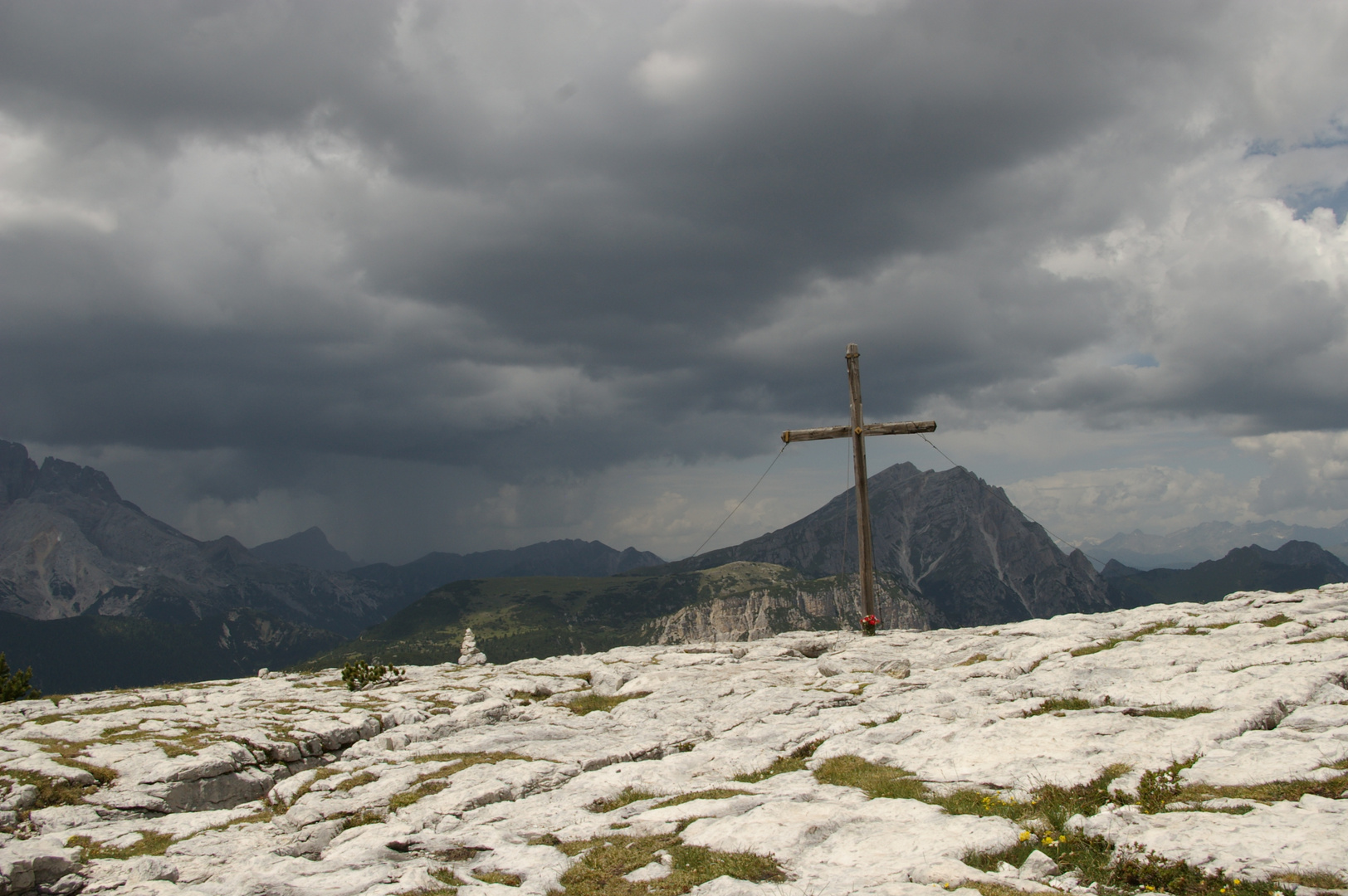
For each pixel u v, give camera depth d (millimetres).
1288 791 14031
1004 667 29547
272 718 33625
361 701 37344
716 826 16172
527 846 17344
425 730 30219
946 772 18219
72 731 31109
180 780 26359
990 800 16156
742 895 12953
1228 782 14852
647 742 25609
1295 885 10961
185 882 18422
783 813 16297
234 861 19422
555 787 22125
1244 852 11984
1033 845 13898
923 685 29391
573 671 43188
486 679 42406
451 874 16219
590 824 18172
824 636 48344
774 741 23047
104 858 20406
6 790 24203
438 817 20016
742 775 20984
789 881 13453
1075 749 17812
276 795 24828
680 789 20344
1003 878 12570
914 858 13672
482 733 27766
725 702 30719
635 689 36438
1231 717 18016
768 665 39406
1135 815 14023
